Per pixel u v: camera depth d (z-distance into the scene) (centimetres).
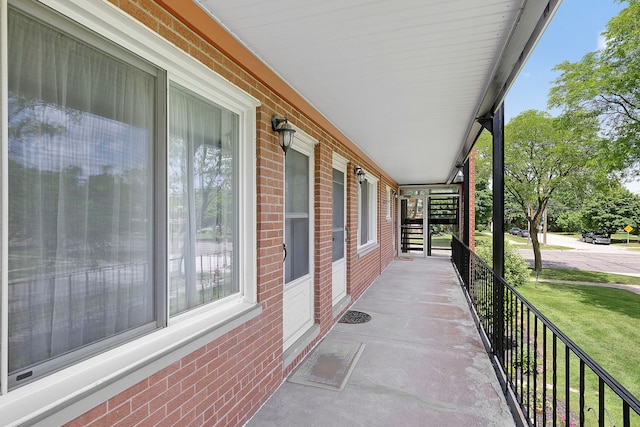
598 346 680
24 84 113
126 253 149
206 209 206
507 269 1088
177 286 181
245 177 243
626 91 938
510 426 225
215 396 196
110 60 142
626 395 113
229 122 230
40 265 117
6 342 104
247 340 230
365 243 677
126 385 135
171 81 174
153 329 161
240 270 238
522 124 1320
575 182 1263
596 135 1083
